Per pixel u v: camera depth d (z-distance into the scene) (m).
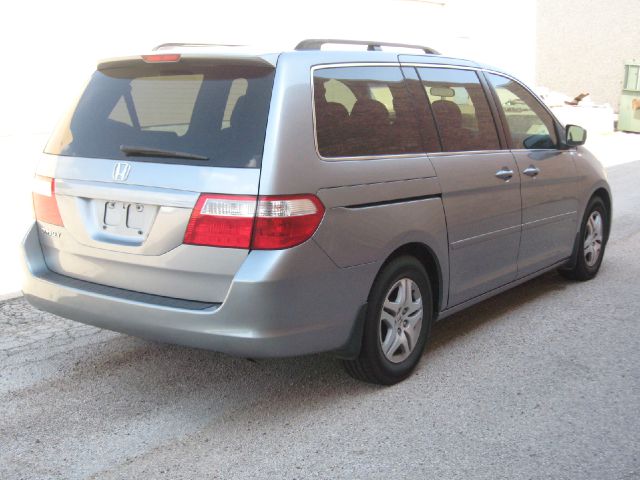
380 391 4.28
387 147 4.18
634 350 4.90
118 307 3.84
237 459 3.53
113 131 4.02
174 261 3.70
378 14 17.45
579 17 24.98
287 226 3.57
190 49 4.04
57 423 3.89
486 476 3.37
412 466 3.46
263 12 14.44
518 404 4.10
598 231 6.51
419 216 4.29
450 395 4.22
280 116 3.65
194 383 4.39
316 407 4.07
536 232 5.52
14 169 10.61
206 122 3.75
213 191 3.59
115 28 11.92
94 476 3.38
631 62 20.48
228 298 3.55
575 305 5.85
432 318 4.64
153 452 3.60
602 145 18.03
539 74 26.00
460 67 5.01
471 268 4.84
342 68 4.09
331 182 3.77
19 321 5.42
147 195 3.74
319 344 3.80
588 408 4.05
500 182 5.00
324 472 3.41
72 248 4.09
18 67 10.78
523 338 5.13
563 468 3.44
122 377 4.47
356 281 3.92
